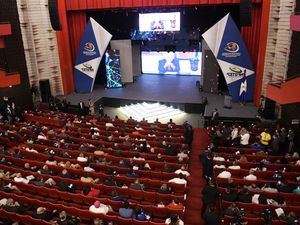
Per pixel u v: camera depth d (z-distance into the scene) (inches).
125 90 996.6
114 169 484.4
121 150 555.8
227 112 780.0
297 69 626.2
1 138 636.7
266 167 489.1
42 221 345.4
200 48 1083.3
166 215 383.9
